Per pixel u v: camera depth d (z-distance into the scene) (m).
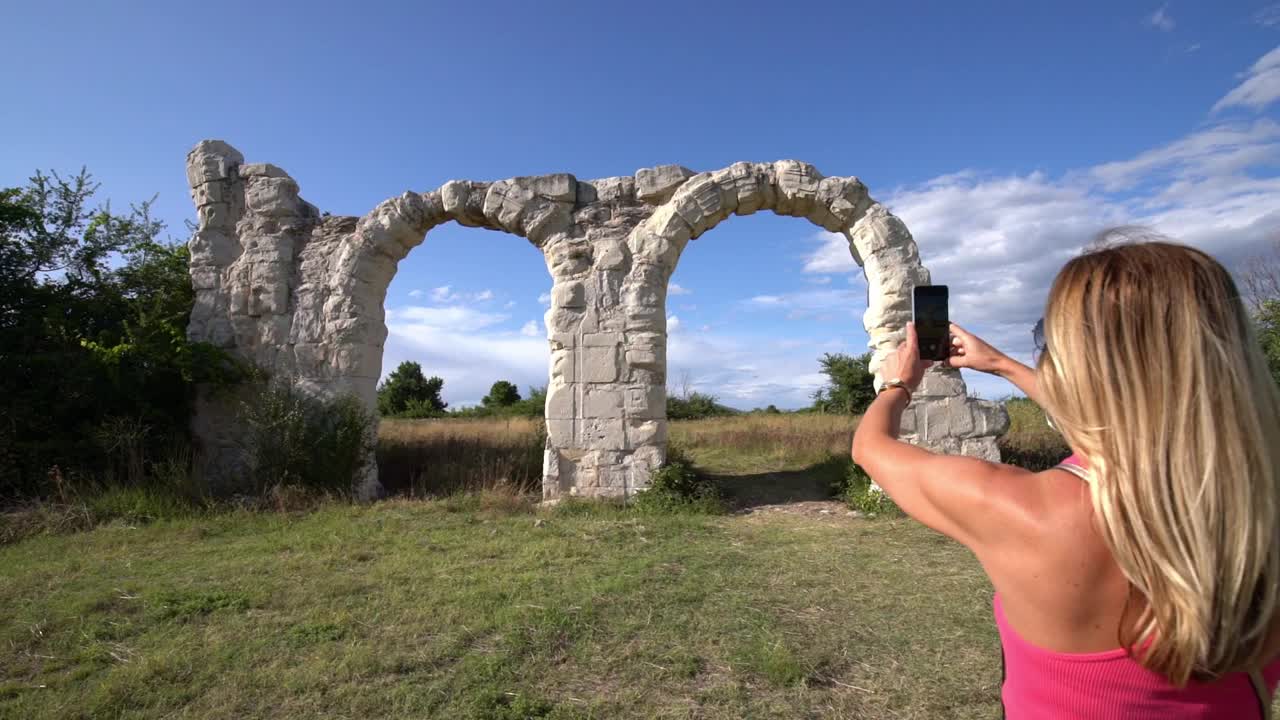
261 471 9.21
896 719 3.45
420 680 3.82
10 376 8.89
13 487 8.37
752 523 8.08
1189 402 0.93
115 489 8.36
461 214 10.38
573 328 9.67
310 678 3.81
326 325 10.26
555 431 9.55
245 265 10.53
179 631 4.52
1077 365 1.05
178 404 10.07
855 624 4.66
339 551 6.53
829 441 14.52
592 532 7.41
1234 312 0.99
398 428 18.09
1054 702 1.06
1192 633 0.90
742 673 3.93
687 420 24.27
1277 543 0.92
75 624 4.64
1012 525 1.06
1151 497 0.93
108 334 9.77
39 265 10.37
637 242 9.79
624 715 3.46
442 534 7.26
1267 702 1.05
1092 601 1.02
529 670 3.94
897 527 7.66
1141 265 1.05
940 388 8.98
